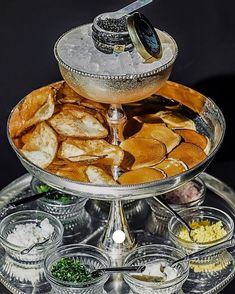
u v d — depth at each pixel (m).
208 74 1.52
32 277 1.04
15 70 1.54
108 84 0.94
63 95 1.10
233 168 1.37
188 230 1.08
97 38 0.97
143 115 1.09
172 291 1.00
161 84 0.97
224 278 1.03
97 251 1.05
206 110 1.09
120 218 1.08
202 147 1.04
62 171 0.98
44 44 1.57
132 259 1.05
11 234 1.07
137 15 0.95
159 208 1.12
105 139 1.04
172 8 1.59
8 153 1.46
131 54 0.98
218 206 1.15
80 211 1.14
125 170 0.99
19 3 1.63
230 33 1.57
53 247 1.05
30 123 1.05
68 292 0.99
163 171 0.99
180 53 1.54
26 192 1.17
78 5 1.61
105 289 1.02
